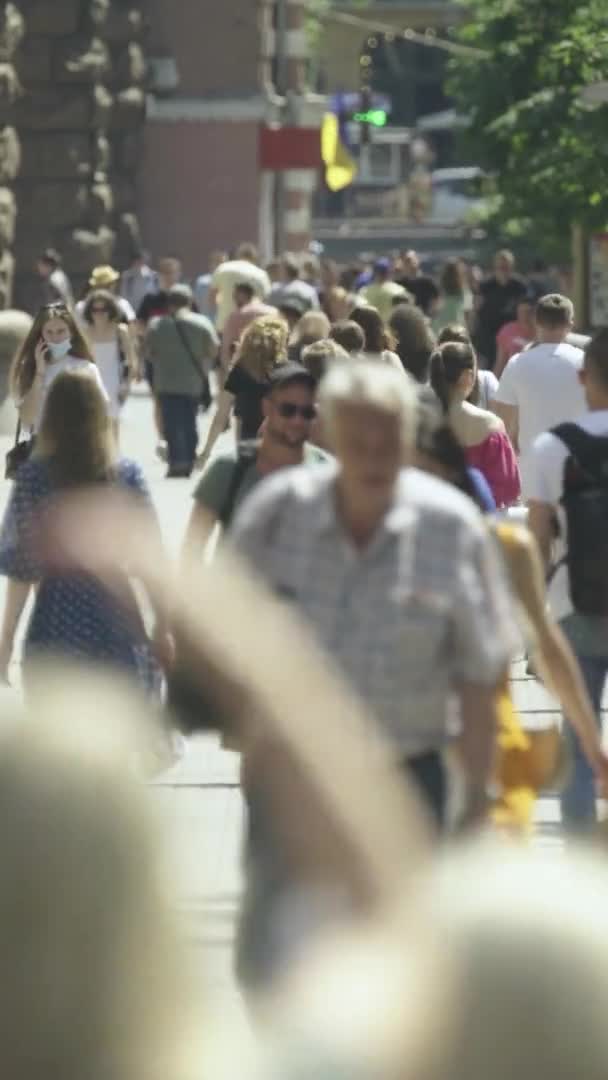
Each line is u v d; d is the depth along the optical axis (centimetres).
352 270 12331
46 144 13412
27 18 13338
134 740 611
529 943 572
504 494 3312
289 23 15575
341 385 1639
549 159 8575
